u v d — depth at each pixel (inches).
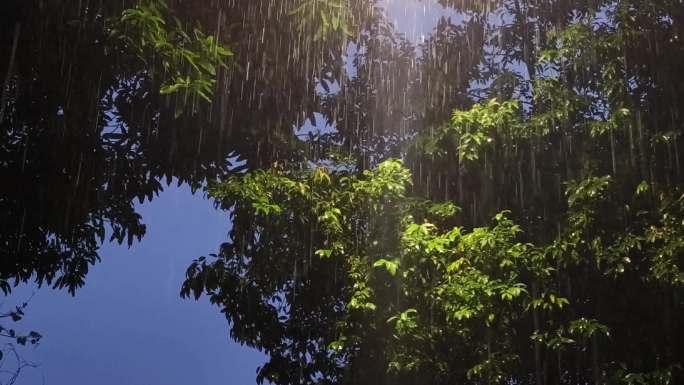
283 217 333.7
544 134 327.6
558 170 336.5
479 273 303.4
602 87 326.3
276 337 366.0
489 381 306.5
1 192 329.7
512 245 310.2
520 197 343.3
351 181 342.0
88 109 316.5
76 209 348.2
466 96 379.6
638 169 320.5
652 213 310.8
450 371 320.5
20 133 323.3
